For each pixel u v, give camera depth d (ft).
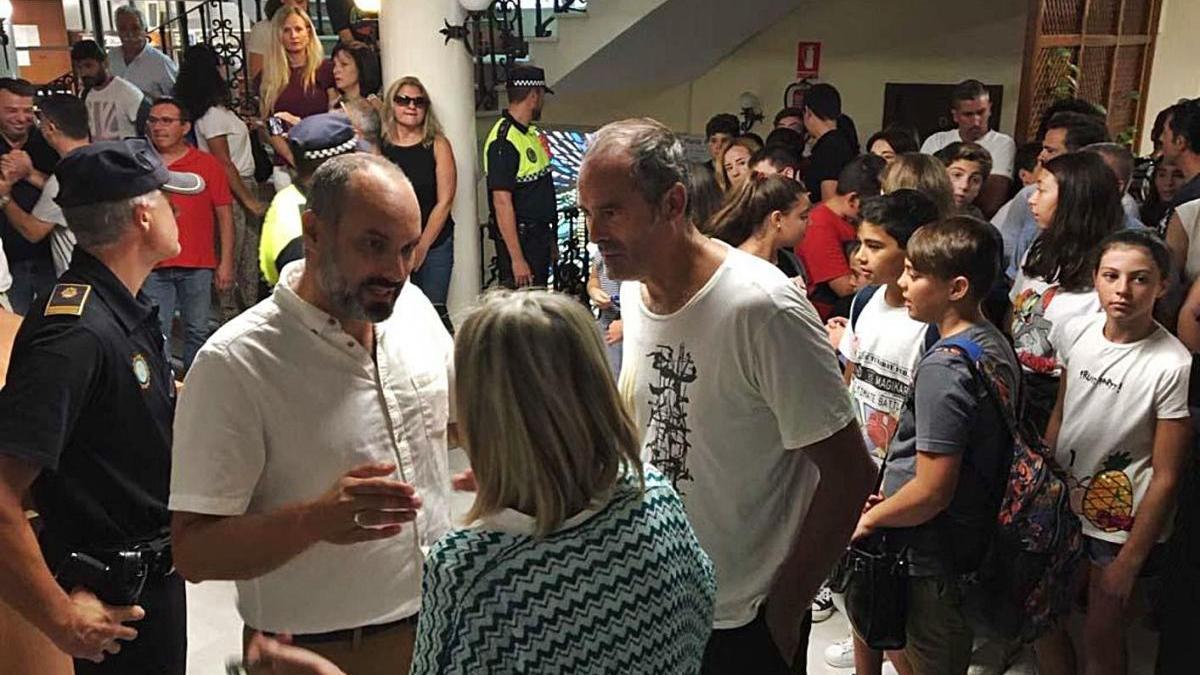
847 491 5.16
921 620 6.72
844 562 6.69
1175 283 8.64
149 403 5.61
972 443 6.36
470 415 3.64
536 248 15.48
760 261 5.23
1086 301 7.87
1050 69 17.54
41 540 5.75
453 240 14.58
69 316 5.24
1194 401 7.07
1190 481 6.97
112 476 5.49
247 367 4.79
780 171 12.40
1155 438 7.26
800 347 4.96
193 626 9.53
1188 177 10.93
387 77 14.40
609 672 3.60
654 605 3.72
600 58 20.20
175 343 16.72
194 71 15.74
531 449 3.55
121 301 5.53
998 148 14.44
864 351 7.96
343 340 4.99
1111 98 20.40
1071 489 7.66
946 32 22.25
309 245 4.84
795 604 5.39
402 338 5.34
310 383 4.94
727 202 9.26
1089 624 7.70
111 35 26.81
